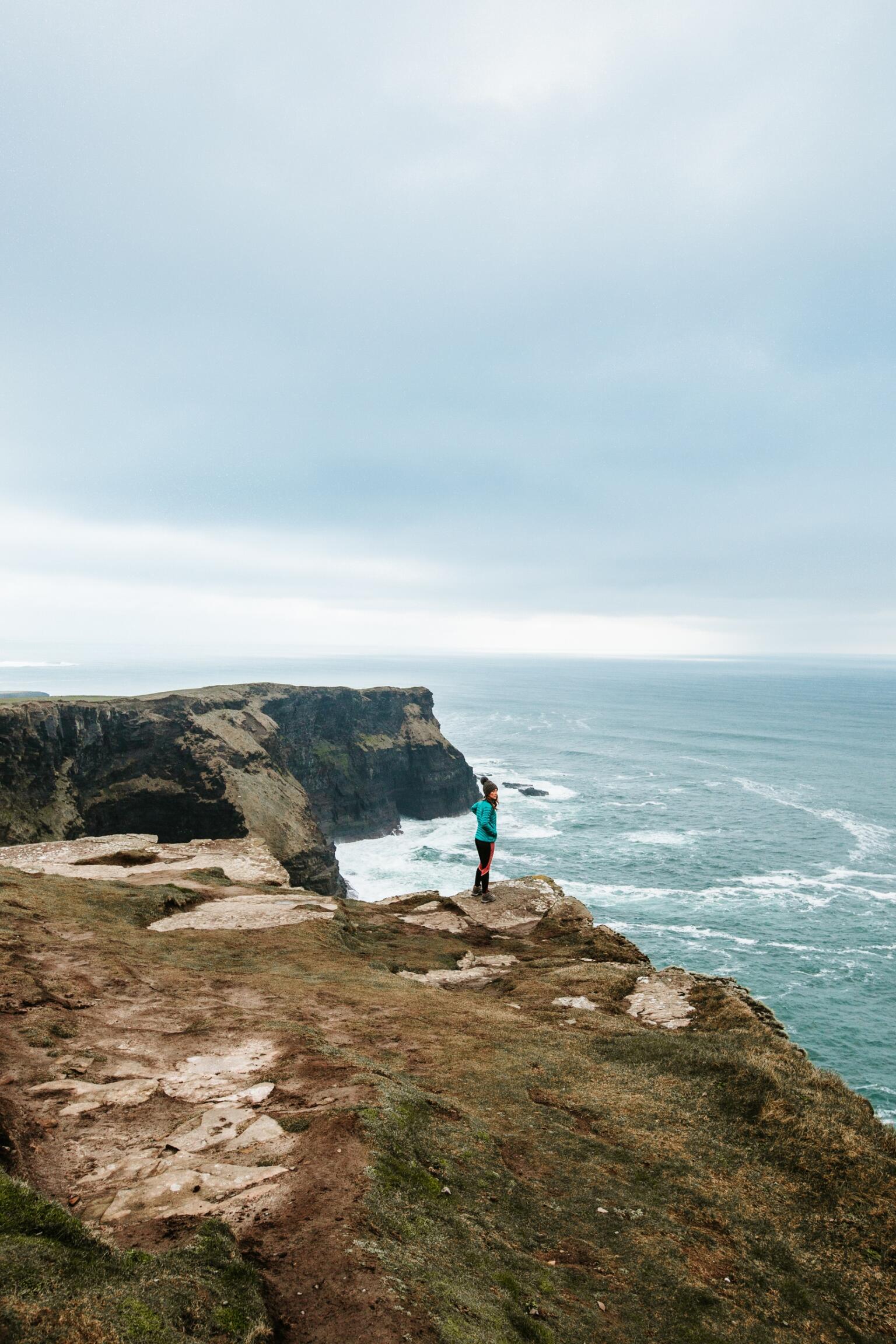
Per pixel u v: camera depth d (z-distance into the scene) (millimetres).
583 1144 6629
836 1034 39188
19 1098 6074
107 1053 7359
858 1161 6660
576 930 16484
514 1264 4617
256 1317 3439
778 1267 5344
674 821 93750
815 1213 6090
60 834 67938
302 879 69812
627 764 147375
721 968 47562
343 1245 4070
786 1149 6891
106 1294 3143
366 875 79062
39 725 70625
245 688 99625
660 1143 6832
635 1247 5219
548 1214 5430
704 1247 5395
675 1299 4719
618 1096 7785
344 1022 9367
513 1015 10625
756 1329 4594
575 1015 10805
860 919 57000
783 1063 8906
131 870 19391
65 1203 4504
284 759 93000
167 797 73812
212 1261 3756
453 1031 9398
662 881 67812
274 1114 5938
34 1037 7410
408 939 15938
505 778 130500
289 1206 4477
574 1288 4617
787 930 54594
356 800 104938
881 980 45812
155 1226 4207
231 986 10602
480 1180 5582
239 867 20812
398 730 120000
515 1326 3914
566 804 105125
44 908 13617
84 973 10156
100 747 77750
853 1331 4832
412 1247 4309
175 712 84000
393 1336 3393
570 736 195750
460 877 75250
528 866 74438
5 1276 2980
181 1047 7672
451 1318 3676
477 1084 7672
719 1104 7746
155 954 12000
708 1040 9789
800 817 95938
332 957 13086
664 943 52000
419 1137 5883
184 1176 4879
